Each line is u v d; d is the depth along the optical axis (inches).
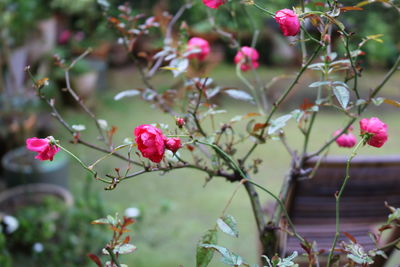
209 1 40.0
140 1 147.9
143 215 105.7
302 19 34.1
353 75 40.6
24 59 154.2
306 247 37.4
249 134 42.9
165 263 95.7
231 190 125.6
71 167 137.0
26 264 93.8
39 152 34.3
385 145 149.6
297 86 181.2
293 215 55.9
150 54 57.5
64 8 183.9
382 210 57.1
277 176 131.7
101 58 208.4
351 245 34.8
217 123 156.7
